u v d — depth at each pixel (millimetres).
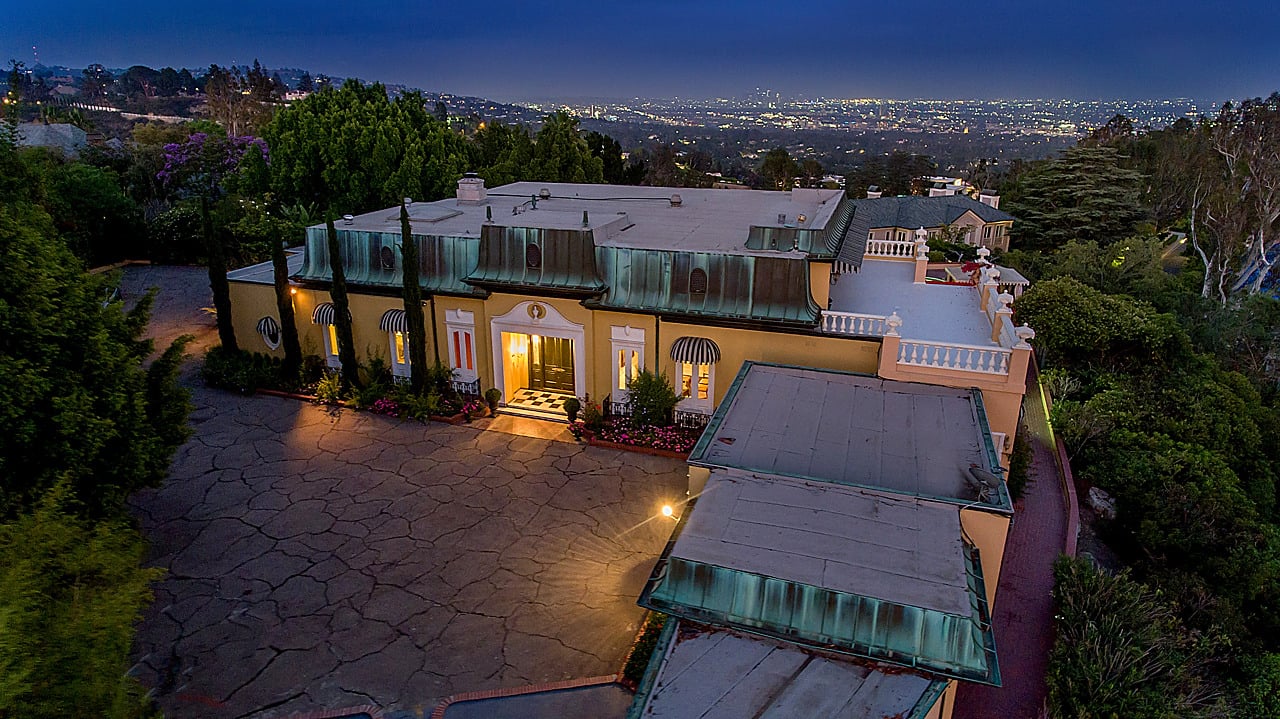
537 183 38531
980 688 13953
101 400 12906
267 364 25438
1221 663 16391
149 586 14758
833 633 10172
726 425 15273
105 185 42250
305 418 23078
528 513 17891
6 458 11227
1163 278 42469
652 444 21047
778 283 20203
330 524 17219
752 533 11539
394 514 17719
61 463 11945
